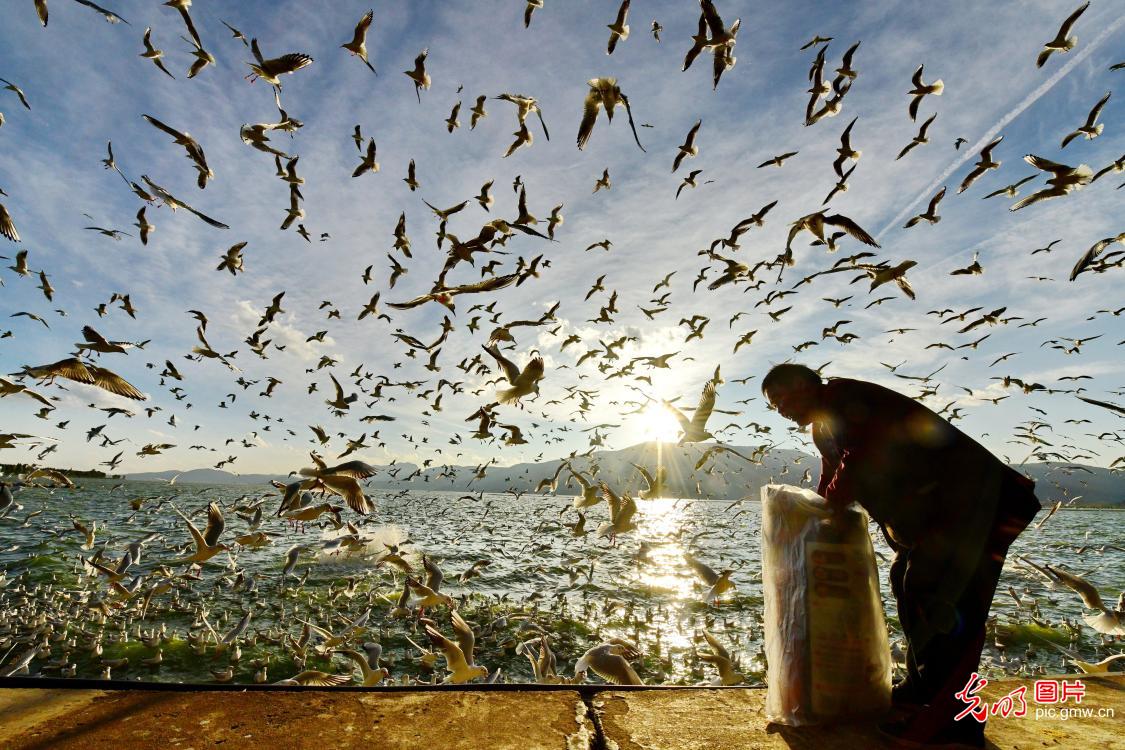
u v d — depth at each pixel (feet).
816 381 11.46
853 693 10.18
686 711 11.09
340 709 10.62
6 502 41.52
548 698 11.50
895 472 10.26
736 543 131.44
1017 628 58.23
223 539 99.81
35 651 43.21
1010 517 10.04
